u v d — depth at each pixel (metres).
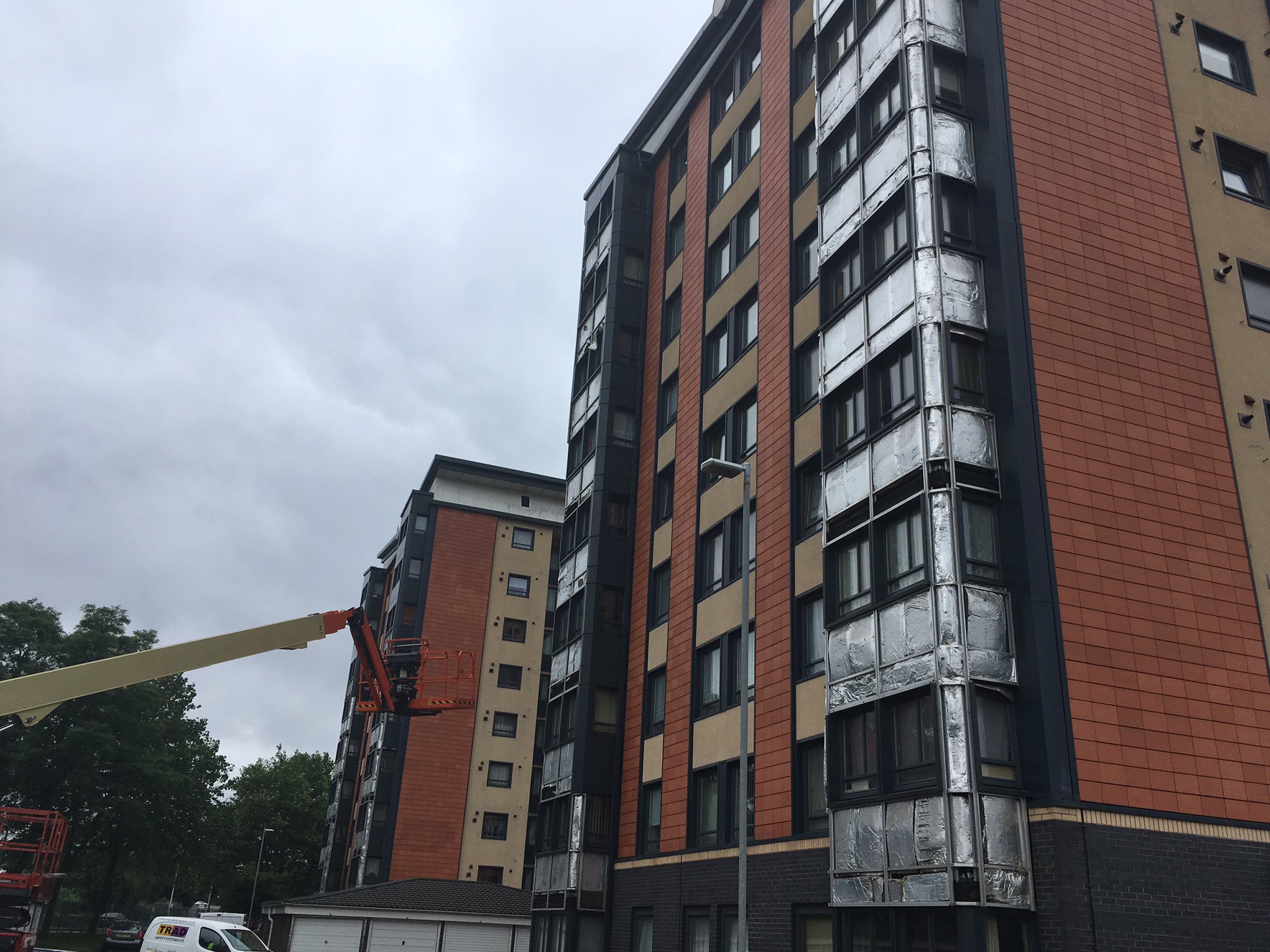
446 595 67.56
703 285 34.06
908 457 19.05
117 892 97.12
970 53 21.81
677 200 38.75
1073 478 18.28
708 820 26.84
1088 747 16.36
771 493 26.39
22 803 59.66
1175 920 15.83
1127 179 21.58
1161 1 24.08
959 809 16.05
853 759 19.48
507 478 71.88
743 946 18.12
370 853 62.25
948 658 16.92
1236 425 20.52
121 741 62.56
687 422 33.19
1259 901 16.55
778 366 27.38
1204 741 17.33
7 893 29.56
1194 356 20.62
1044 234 20.09
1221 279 21.84
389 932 48.53
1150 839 16.16
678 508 32.44
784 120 29.97
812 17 29.67
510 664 67.31
